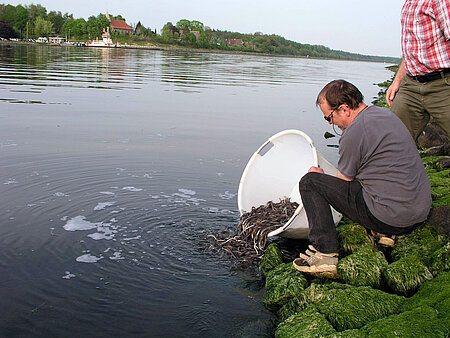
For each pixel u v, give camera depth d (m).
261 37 147.62
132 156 6.79
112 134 8.22
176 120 10.10
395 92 4.41
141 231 4.29
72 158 6.43
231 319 3.04
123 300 3.17
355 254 3.35
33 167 5.90
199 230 4.41
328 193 3.24
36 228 4.19
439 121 3.93
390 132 2.92
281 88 19.20
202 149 7.57
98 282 3.38
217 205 5.07
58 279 3.38
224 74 25.86
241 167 6.64
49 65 24.30
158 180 5.75
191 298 3.26
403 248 3.58
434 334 2.36
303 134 4.32
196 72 26.08
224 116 11.07
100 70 22.97
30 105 10.67
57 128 8.39
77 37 106.50
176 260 3.81
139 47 91.94
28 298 3.12
